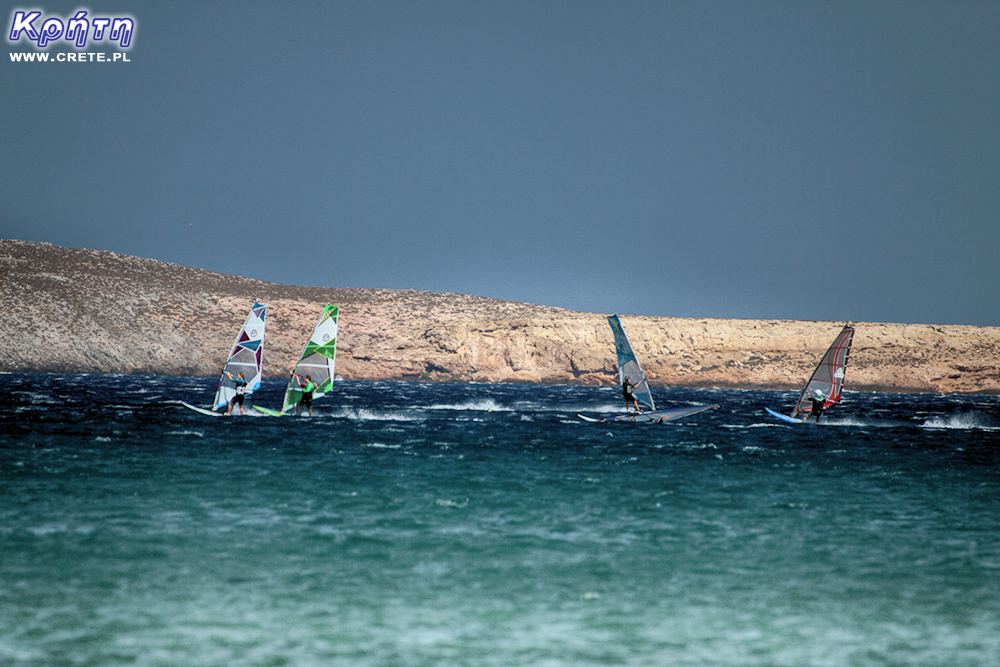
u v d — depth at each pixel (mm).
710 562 62312
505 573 58469
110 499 78688
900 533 72375
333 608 50562
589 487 92938
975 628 49156
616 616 50375
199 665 41781
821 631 48438
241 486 87562
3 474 89938
